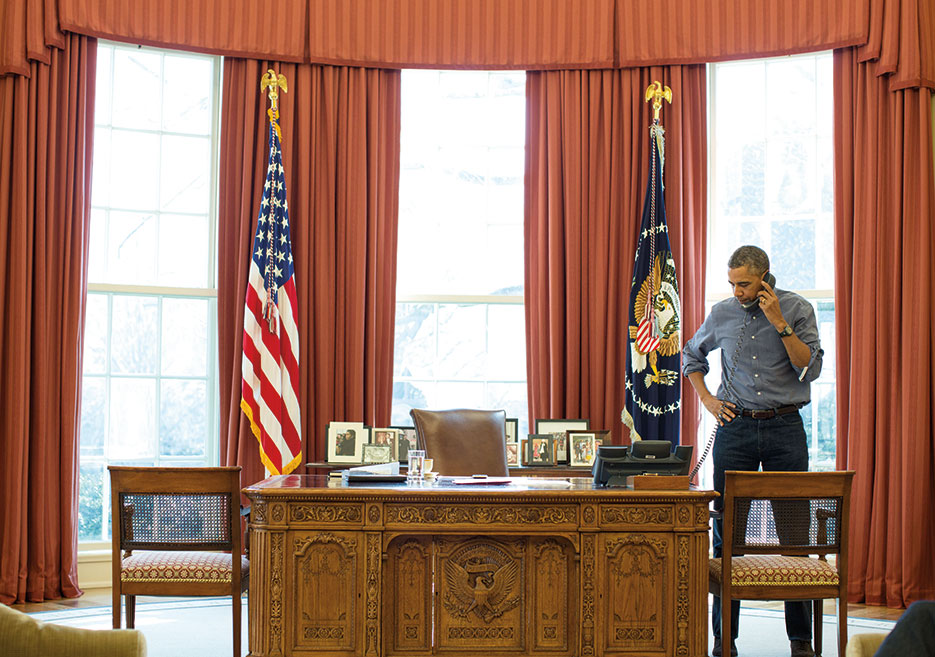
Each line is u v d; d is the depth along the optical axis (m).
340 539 3.70
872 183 5.87
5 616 2.49
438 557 3.76
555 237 6.17
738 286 4.26
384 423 6.19
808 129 6.38
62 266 5.76
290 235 6.07
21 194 5.67
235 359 6.00
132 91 6.34
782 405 4.30
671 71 6.21
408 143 6.60
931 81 5.84
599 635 3.70
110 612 5.21
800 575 3.82
